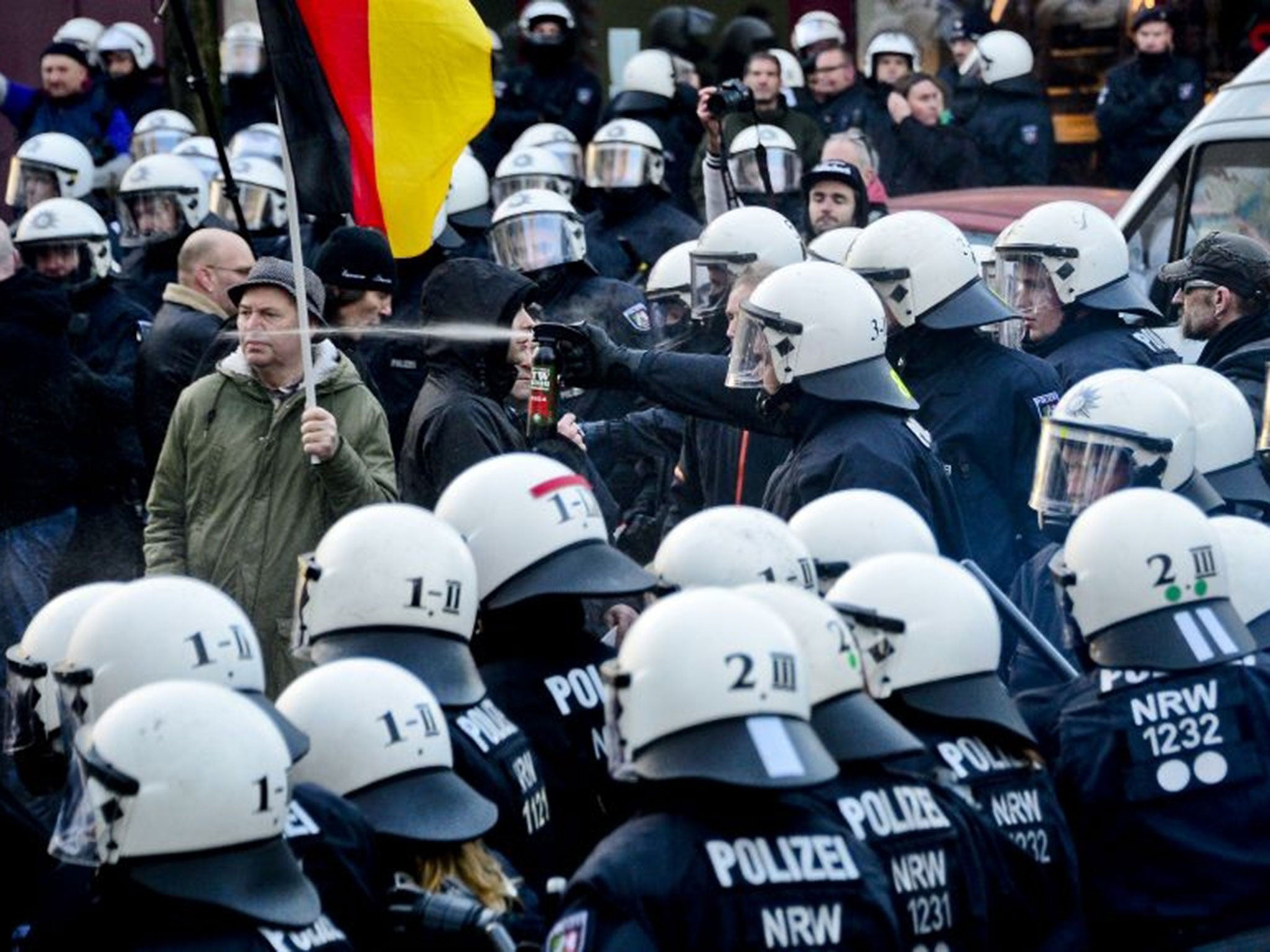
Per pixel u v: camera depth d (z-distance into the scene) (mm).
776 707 4488
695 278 8844
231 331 8500
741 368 7215
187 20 9391
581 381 7520
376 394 8836
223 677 5035
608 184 11805
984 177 14438
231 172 10016
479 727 5301
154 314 11305
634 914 4387
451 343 7582
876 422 7129
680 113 14375
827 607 4898
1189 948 5383
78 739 4496
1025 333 8930
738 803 4508
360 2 7664
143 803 4320
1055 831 5203
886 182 14289
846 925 4500
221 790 4348
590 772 5582
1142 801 5414
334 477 7293
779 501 7207
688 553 5477
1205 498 7160
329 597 5348
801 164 13078
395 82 7734
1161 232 10773
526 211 9883
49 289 9047
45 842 5262
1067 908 5211
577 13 17141
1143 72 14477
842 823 4734
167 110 14945
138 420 9094
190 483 7578
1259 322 8875
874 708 4848
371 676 5008
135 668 4996
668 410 8438
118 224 13188
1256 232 10469
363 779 4918
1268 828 5430
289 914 4367
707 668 4477
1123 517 5570
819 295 7145
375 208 7770
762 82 13781
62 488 9055
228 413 7562
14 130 16547
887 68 14508
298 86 7664
